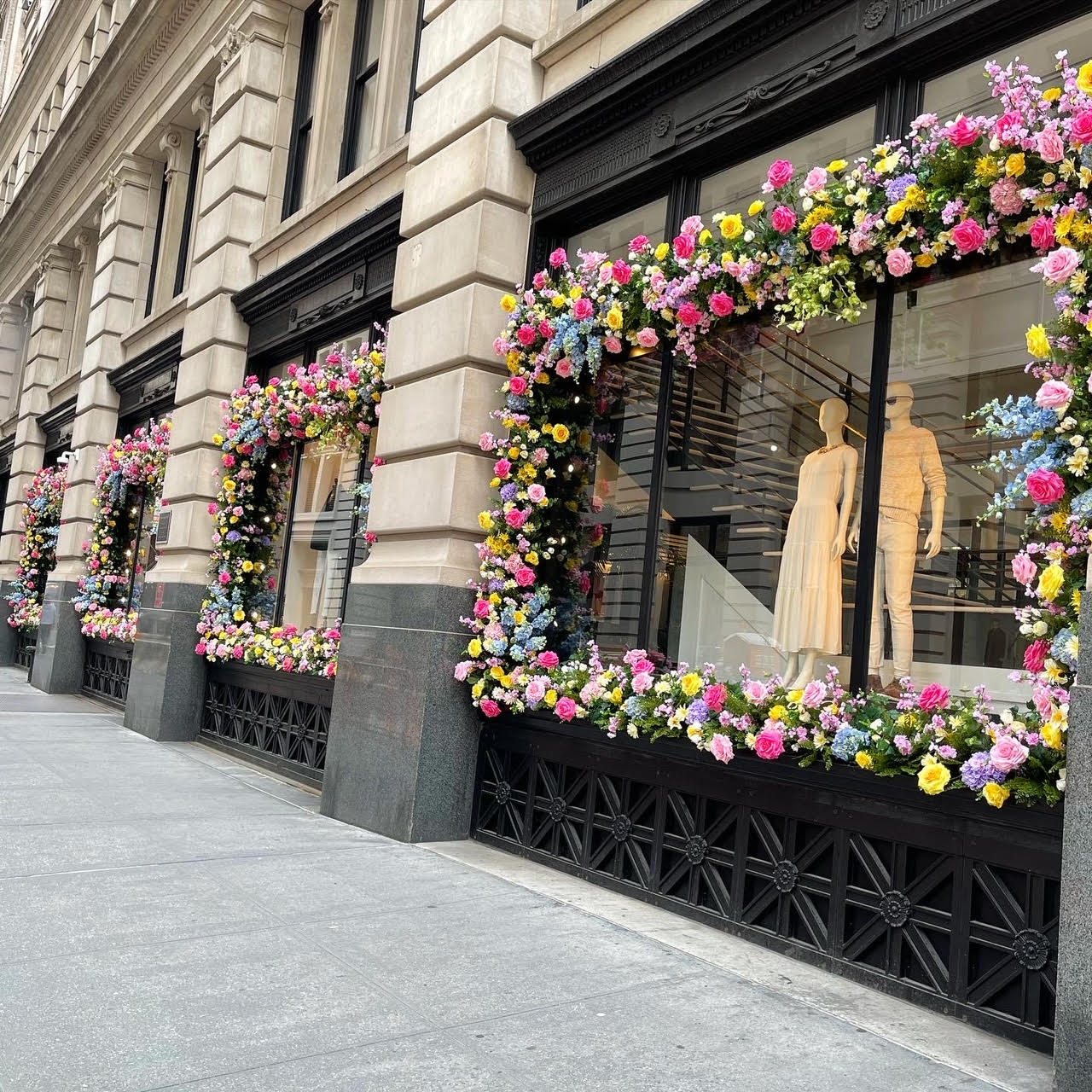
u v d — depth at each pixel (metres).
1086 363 3.98
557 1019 4.00
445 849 6.97
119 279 17.08
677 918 5.68
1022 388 4.70
